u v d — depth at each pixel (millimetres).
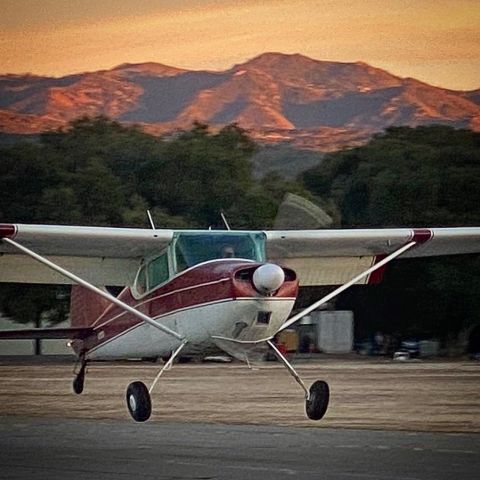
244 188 152875
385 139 148500
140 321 46688
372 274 51875
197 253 43750
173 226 148125
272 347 42625
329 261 50938
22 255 48094
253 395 63750
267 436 40156
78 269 48500
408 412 50281
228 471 30188
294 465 31328
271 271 39438
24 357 129125
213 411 52969
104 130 161500
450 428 43094
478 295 124438
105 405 58656
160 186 153250
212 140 163500
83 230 44000
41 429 44688
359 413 50219
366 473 29469
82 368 53812
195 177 153625
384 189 139000
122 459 33469
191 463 32156
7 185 151000
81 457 34250
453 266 125875
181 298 43312
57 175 151750
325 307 120000
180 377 84562
